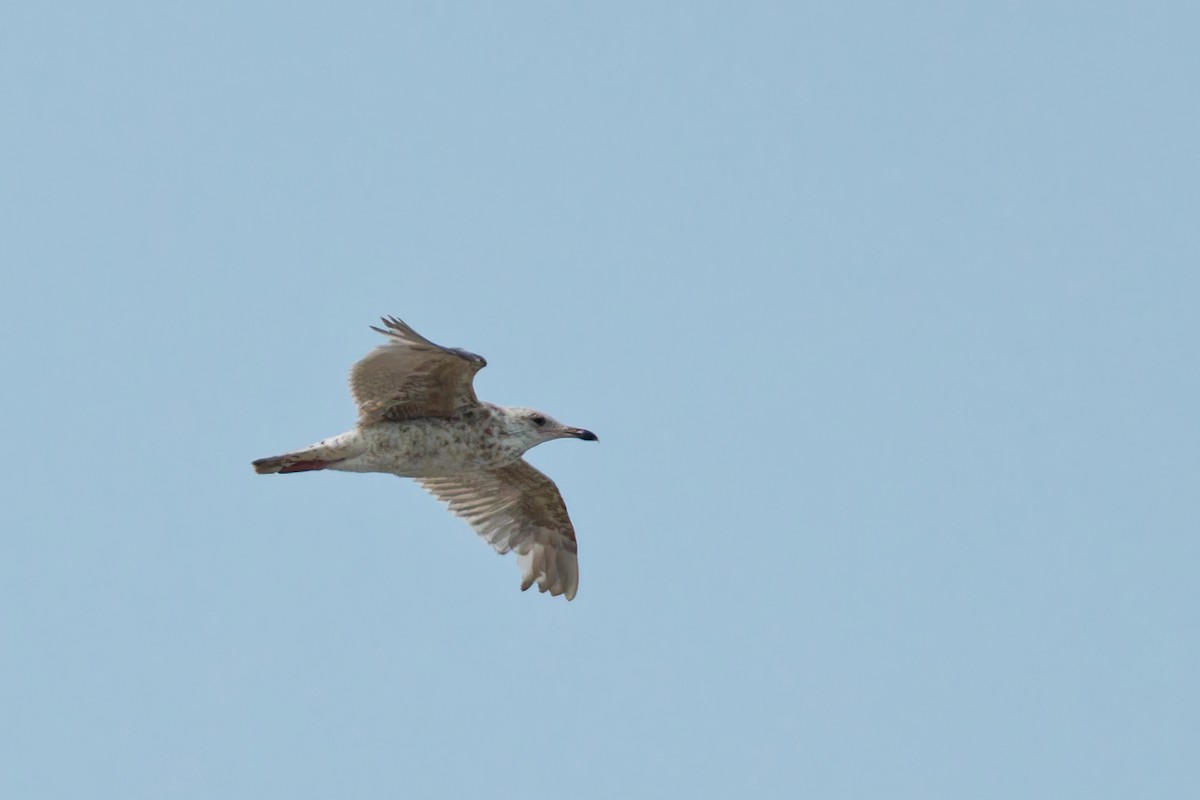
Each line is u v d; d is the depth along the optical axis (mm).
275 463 17344
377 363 16844
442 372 16984
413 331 15797
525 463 19281
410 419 17578
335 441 17422
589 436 18422
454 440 17703
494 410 17984
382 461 17594
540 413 18328
